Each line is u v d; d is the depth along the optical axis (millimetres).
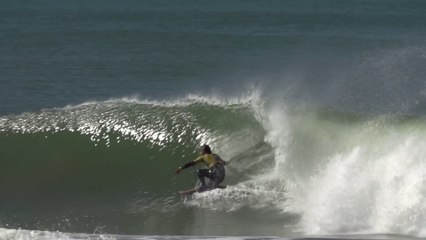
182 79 136500
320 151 56469
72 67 147125
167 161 61875
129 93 122750
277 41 194000
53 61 154500
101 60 157500
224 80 135125
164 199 56688
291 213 51719
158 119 65188
